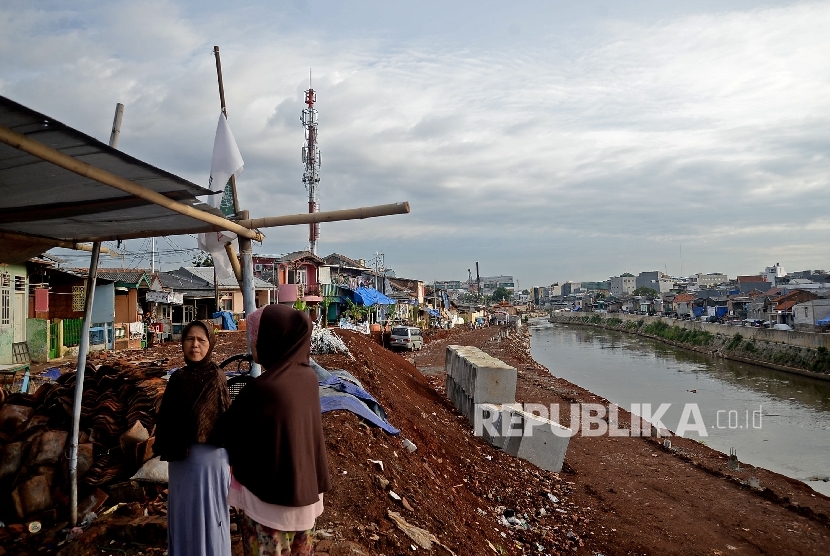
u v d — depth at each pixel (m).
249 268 5.44
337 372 11.58
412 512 6.62
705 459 16.59
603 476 14.15
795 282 91.56
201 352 3.71
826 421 25.02
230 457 3.06
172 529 3.62
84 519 4.99
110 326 21.52
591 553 9.23
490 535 8.29
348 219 5.21
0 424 5.46
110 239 5.38
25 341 16.73
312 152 45.84
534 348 65.38
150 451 5.47
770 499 13.28
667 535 10.49
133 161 3.36
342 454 7.19
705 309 92.56
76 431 5.06
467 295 169.75
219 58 5.96
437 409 17.06
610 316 116.81
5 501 4.98
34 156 3.05
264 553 3.04
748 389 33.91
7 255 5.23
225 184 5.85
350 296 46.75
